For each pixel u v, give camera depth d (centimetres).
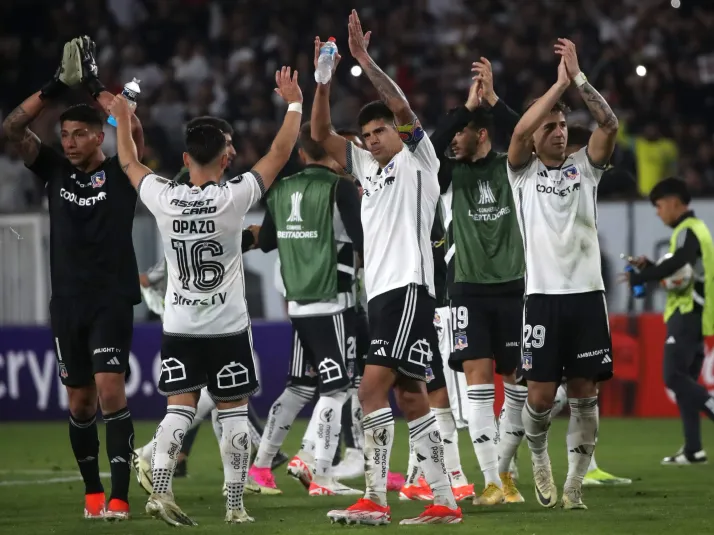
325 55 1989
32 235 4909
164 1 7244
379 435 1969
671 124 5862
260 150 5941
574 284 2111
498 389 4306
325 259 2547
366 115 2012
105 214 2127
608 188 2802
